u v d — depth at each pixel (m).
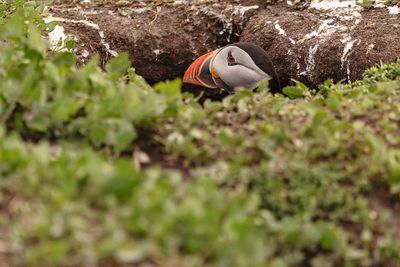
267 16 18.58
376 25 17.22
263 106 9.73
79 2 19.42
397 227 8.13
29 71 8.92
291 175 8.22
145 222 7.12
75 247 6.95
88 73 9.36
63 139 8.75
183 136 8.87
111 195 7.37
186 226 7.05
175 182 7.68
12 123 9.02
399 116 9.44
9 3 15.84
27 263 6.89
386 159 8.36
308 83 17.06
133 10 19.19
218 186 8.09
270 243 7.48
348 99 10.26
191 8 19.14
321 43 17.00
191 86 16.62
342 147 8.56
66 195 7.31
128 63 11.08
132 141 8.81
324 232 7.67
